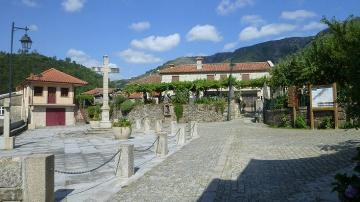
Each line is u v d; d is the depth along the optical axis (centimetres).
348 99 677
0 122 4516
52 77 5084
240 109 4778
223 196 742
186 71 6066
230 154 1310
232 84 4528
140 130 3019
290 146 1440
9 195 612
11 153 1662
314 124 2161
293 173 930
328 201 662
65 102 5141
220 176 940
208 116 4103
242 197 729
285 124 2442
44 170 618
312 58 2372
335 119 2044
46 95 4956
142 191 816
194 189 815
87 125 5000
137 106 4612
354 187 489
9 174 614
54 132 3375
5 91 6269
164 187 848
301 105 2314
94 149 1719
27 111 4847
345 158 1077
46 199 620
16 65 6538
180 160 1252
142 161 1266
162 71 6203
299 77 2425
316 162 1057
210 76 5950
